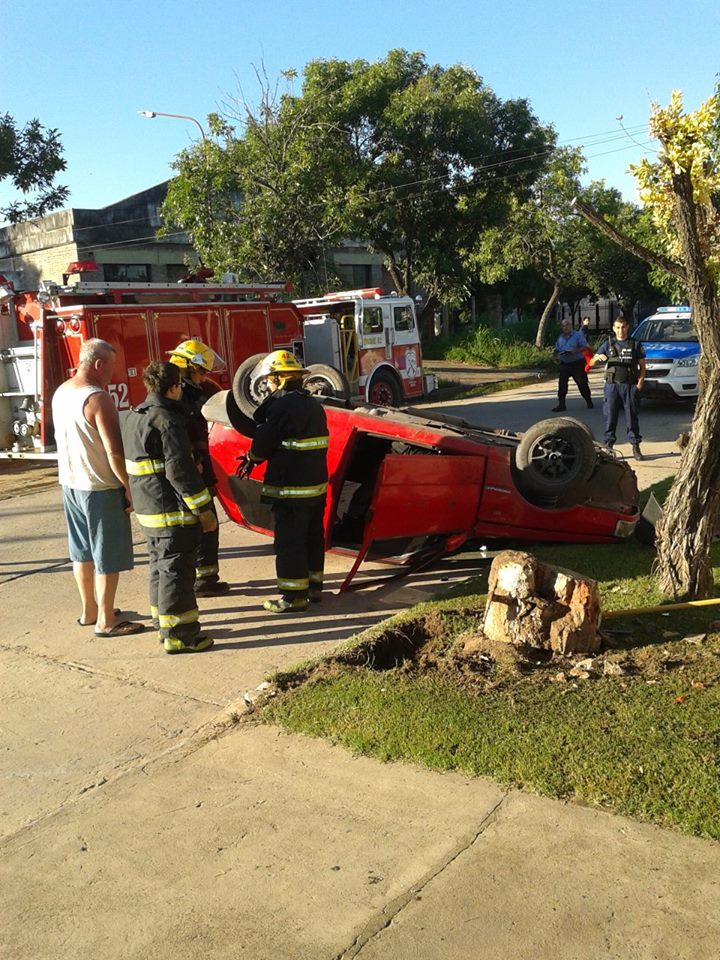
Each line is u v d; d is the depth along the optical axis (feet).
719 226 15.02
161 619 16.92
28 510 32.60
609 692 13.41
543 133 88.28
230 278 47.83
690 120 14.20
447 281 89.71
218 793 11.77
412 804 11.05
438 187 82.69
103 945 8.95
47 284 37.88
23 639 18.44
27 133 73.87
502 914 8.95
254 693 14.66
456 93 82.64
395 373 59.88
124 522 18.04
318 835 10.58
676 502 17.26
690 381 49.06
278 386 18.72
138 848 10.61
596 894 9.13
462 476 20.58
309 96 76.84
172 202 70.54
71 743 13.58
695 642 15.12
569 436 21.06
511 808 10.75
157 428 16.15
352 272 111.14
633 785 10.87
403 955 8.48
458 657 15.12
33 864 10.43
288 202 69.46
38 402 38.42
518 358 95.30
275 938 8.86
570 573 15.21
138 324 39.86
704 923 8.63
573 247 102.12
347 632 17.78
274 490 18.53
